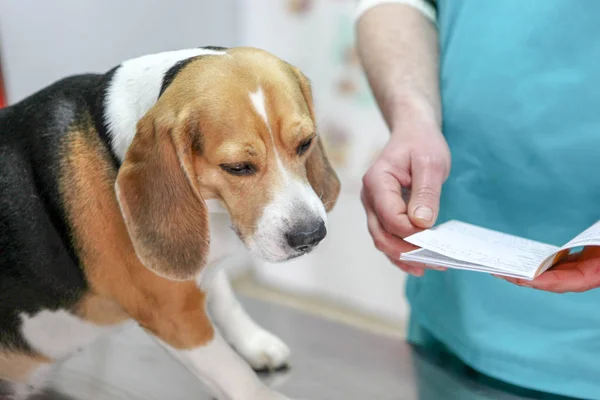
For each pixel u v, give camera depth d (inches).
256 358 39.8
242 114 30.4
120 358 40.8
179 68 31.2
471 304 41.0
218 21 76.7
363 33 46.8
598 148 37.4
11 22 51.3
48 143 32.2
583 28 37.0
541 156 38.8
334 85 81.1
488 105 40.0
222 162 30.6
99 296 33.6
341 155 83.5
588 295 38.1
